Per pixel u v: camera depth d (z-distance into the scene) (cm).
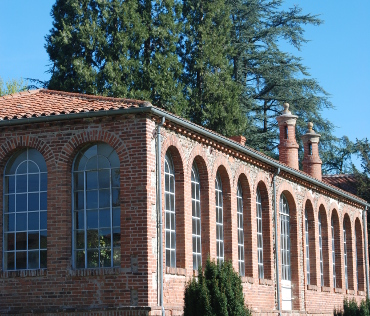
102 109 2130
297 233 3300
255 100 5119
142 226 2062
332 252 3800
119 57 3922
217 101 4362
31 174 2214
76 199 2169
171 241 2288
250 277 2784
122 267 2064
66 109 2216
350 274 4016
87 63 3928
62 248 2125
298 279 3266
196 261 2462
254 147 4972
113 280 2066
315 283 3481
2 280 2169
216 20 4522
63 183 2150
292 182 3294
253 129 4888
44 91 2584
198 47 4394
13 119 2177
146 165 2081
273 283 2991
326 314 3556
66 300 2100
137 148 2094
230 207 2670
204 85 4359
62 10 4022
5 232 2212
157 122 2158
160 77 4000
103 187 2152
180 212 2319
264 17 5159
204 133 2419
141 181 2080
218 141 2550
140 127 2098
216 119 4331
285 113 3881
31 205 2203
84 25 3934
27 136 2202
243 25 5034
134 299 2039
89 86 3825
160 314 2052
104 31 3978
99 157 2166
